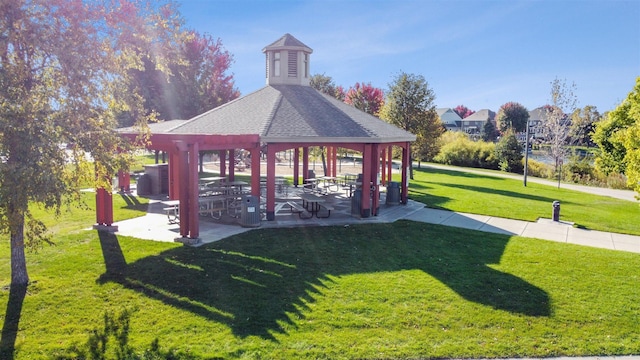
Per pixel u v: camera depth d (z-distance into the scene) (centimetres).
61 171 656
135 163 877
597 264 962
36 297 711
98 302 696
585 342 602
